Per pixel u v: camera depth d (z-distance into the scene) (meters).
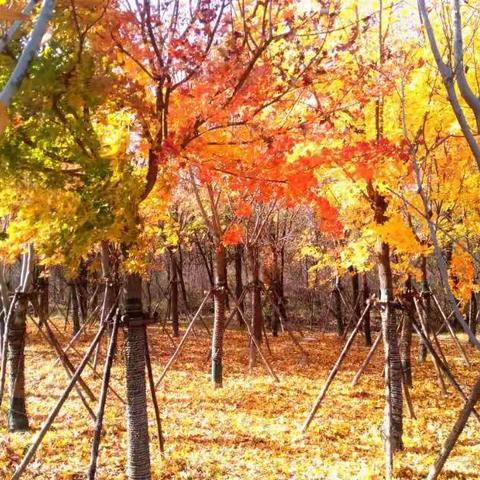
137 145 5.06
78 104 4.08
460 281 10.94
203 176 5.26
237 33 4.53
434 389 11.93
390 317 7.61
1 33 2.96
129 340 5.61
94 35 4.23
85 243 4.34
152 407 9.91
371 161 5.58
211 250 25.19
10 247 6.86
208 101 4.84
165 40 4.66
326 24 5.05
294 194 5.14
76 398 10.58
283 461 7.02
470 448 7.71
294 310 31.25
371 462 7.09
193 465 6.82
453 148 7.27
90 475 5.48
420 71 5.95
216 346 11.99
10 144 4.00
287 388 11.82
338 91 5.75
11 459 6.90
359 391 11.48
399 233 6.83
